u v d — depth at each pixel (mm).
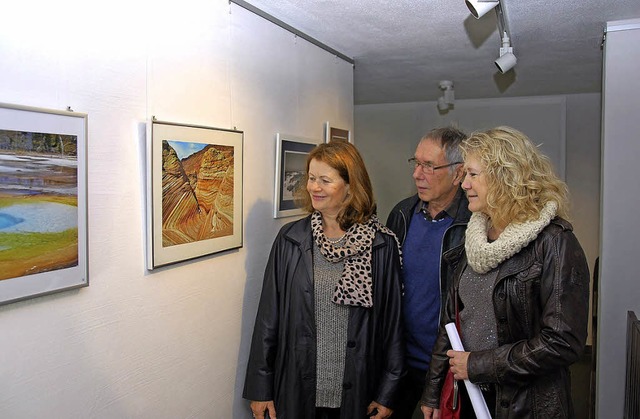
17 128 1211
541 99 5332
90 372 1470
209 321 2002
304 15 2527
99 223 1484
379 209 6043
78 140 1375
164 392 1766
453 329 1604
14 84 1219
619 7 2473
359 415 1930
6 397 1237
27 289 1254
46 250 1295
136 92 1595
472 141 1588
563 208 1527
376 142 6023
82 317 1438
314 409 1963
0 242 1183
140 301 1649
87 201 1412
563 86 4758
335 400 1956
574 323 1402
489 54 3438
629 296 2678
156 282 1716
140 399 1660
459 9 2496
